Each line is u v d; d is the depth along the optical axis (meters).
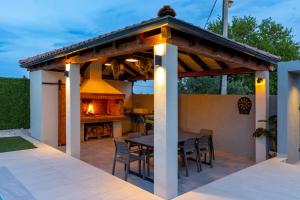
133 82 12.66
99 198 3.95
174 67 4.09
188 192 4.21
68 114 6.71
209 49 4.84
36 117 8.70
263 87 6.68
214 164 6.54
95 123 10.24
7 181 4.61
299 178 4.87
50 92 8.46
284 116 6.25
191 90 16.02
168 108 4.00
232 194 4.11
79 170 5.27
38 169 5.31
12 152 6.76
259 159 6.70
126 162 5.20
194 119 8.89
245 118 7.48
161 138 4.04
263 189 4.32
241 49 5.13
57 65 7.30
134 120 11.88
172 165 4.07
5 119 9.91
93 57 5.63
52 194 4.07
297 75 6.85
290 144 6.47
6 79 9.90
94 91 9.50
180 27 3.76
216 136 8.23
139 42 4.30
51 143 8.48
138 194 4.12
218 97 8.19
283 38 18.22
